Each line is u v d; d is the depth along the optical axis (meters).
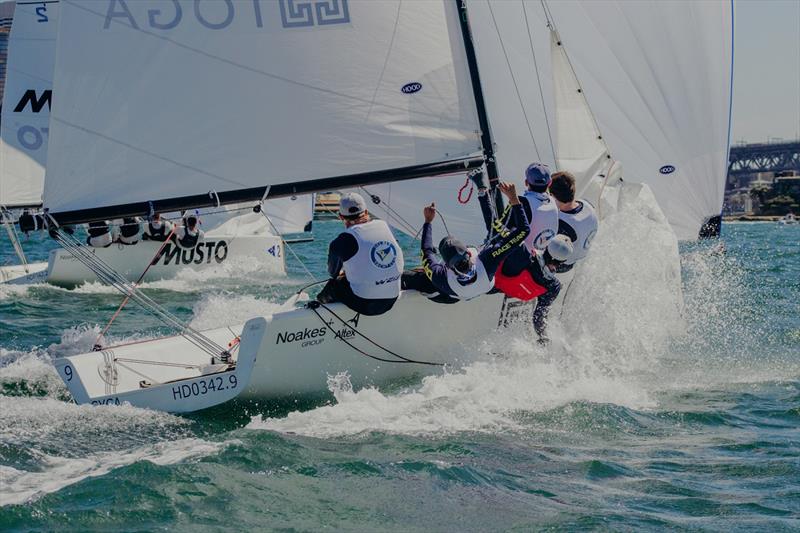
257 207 26.75
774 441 21.73
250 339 23.86
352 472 18.97
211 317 39.59
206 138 25.91
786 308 39.72
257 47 25.98
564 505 17.67
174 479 18.12
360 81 26.75
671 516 17.20
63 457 20.14
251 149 26.25
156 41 25.27
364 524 16.59
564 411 23.80
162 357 27.34
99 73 24.94
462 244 24.97
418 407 23.83
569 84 31.75
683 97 37.91
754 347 31.67
